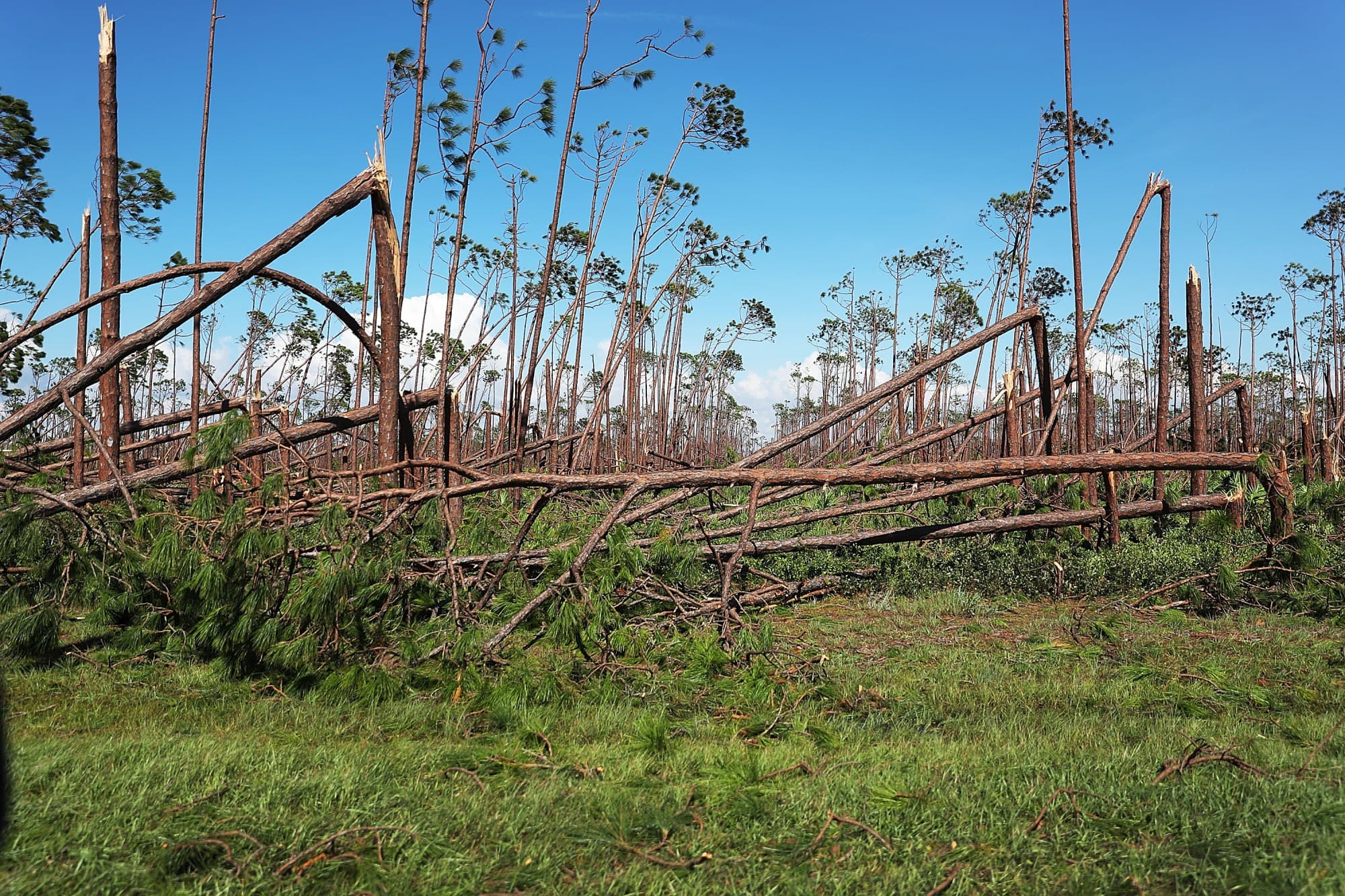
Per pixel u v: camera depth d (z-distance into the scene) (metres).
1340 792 3.34
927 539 9.42
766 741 4.52
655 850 3.06
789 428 66.00
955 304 35.91
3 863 2.73
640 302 29.36
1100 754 4.07
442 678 5.59
